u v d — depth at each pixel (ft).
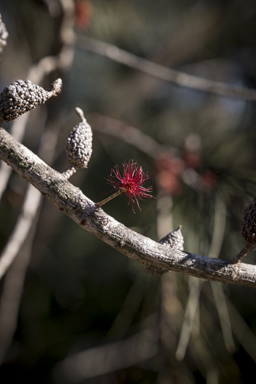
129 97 3.04
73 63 2.86
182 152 2.02
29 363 3.67
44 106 2.17
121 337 2.65
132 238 1.02
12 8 2.17
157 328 1.89
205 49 3.25
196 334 1.66
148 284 1.92
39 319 3.47
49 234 3.03
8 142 1.02
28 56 2.34
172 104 2.95
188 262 1.02
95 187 2.90
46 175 1.02
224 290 1.77
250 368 2.21
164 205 1.85
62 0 1.82
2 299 2.70
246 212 1.02
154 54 3.14
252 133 1.99
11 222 3.01
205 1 3.09
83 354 3.42
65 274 3.36
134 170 1.08
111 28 2.71
